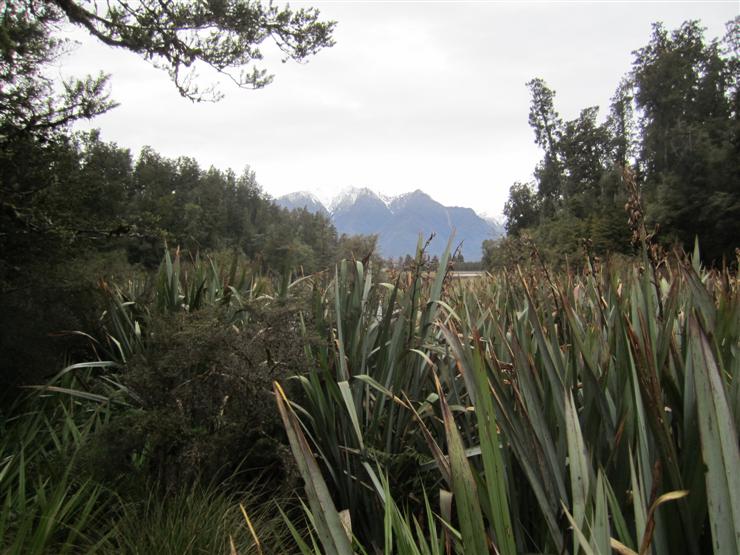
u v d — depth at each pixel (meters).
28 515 2.36
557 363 2.20
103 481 2.96
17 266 5.04
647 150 64.44
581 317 3.11
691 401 1.54
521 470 2.08
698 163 44.03
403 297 3.56
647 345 1.48
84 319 5.59
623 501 1.72
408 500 2.91
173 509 2.63
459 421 3.02
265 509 2.86
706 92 62.84
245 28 7.63
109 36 7.16
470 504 1.27
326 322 3.74
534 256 4.17
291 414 1.31
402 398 3.13
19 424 3.81
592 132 82.56
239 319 4.06
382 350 3.25
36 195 5.32
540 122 87.44
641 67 66.88
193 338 2.96
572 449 1.42
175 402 3.00
